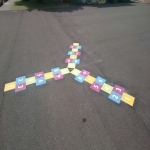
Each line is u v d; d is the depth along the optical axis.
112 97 2.94
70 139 2.16
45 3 12.29
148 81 3.45
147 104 2.81
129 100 2.88
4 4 11.17
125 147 2.08
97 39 5.78
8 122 2.39
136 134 2.26
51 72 3.64
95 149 2.04
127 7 12.80
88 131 2.28
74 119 2.47
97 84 3.29
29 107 2.67
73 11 10.23
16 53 4.48
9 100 2.80
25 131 2.26
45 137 2.18
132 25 7.74
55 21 7.78
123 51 4.88
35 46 4.98
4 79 3.35
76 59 4.27
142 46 5.30
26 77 3.44
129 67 3.97
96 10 10.99
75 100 2.85
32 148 2.04
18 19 7.84
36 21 7.63
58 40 5.51
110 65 4.03
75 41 5.49
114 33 6.50
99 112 2.61
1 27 6.58
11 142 2.11
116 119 2.49
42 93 2.99
